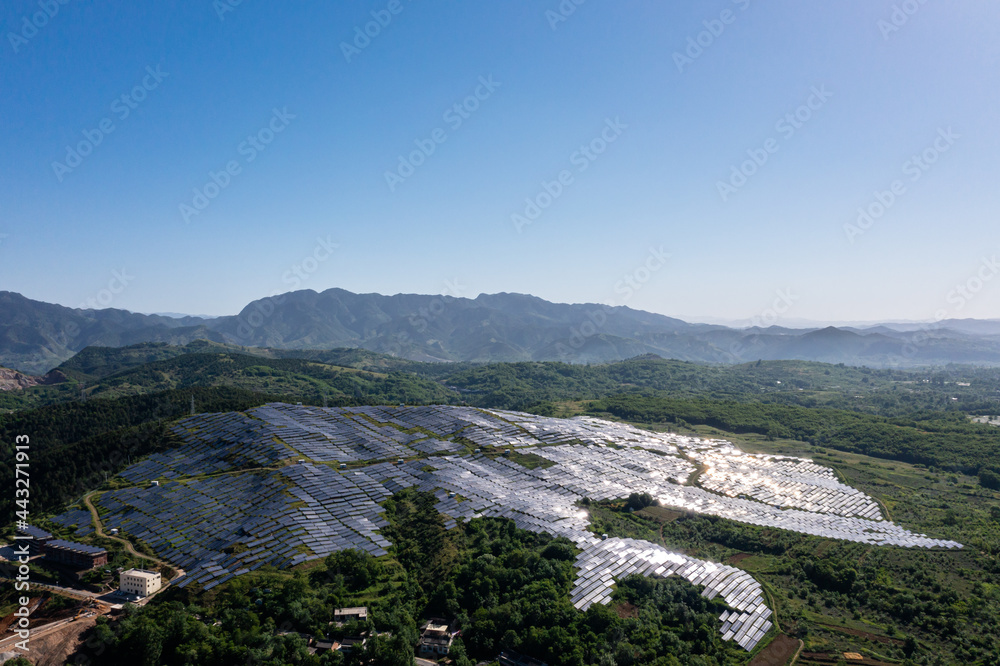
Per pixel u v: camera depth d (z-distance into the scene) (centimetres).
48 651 12475
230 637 12706
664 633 13425
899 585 16725
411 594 15075
